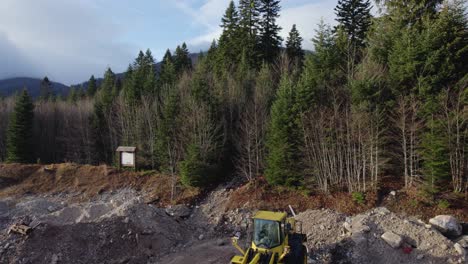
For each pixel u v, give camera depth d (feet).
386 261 45.21
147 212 61.67
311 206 71.26
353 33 126.21
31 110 148.87
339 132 77.30
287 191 78.33
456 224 50.44
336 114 76.79
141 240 54.75
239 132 104.17
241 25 149.48
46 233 50.93
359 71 83.87
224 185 91.97
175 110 110.11
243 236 64.23
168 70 167.02
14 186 104.73
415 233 47.88
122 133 140.87
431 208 60.85
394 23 89.40
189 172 89.66
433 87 69.36
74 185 103.09
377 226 50.93
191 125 100.68
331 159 78.28
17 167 112.16
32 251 47.93
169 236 59.98
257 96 102.17
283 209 72.69
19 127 142.72
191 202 84.89
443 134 64.80
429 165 63.31
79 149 156.04
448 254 43.75
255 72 129.29
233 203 77.61
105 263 49.75
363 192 69.41
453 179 63.62
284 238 40.27
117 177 103.76
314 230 59.00
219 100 110.22
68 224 54.03
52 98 256.73
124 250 52.60
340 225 57.72
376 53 88.38
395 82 75.25
